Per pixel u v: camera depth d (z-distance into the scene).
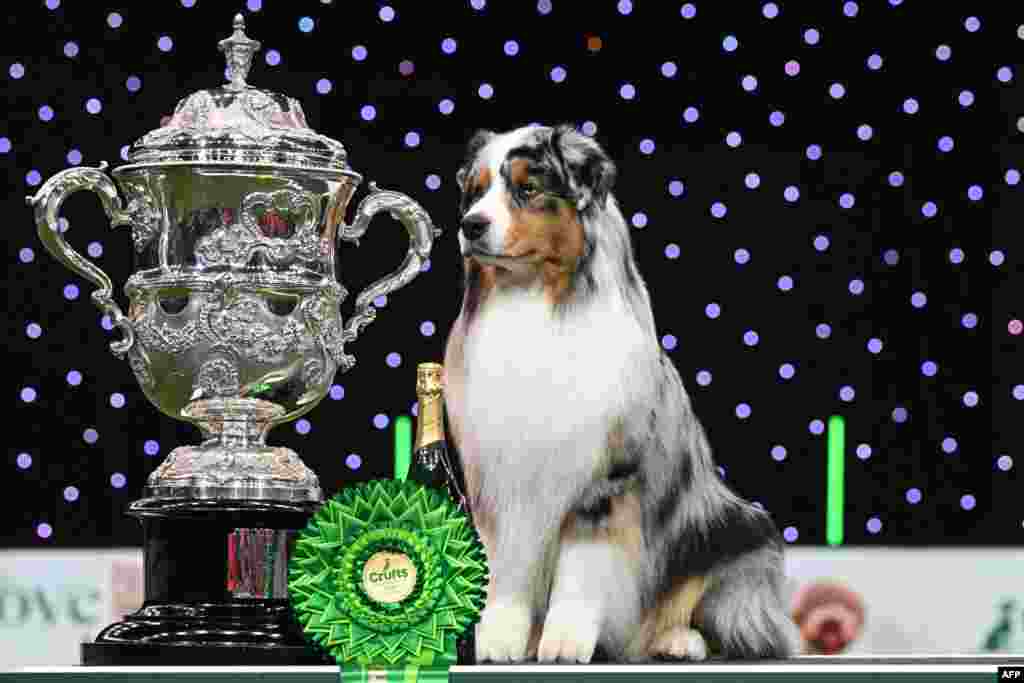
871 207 7.05
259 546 3.98
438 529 3.62
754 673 3.55
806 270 7.02
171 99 7.23
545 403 4.34
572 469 4.35
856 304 7.06
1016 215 7.09
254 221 4.04
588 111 6.95
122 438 7.25
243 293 4.02
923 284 7.09
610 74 6.96
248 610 3.96
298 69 7.04
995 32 7.06
